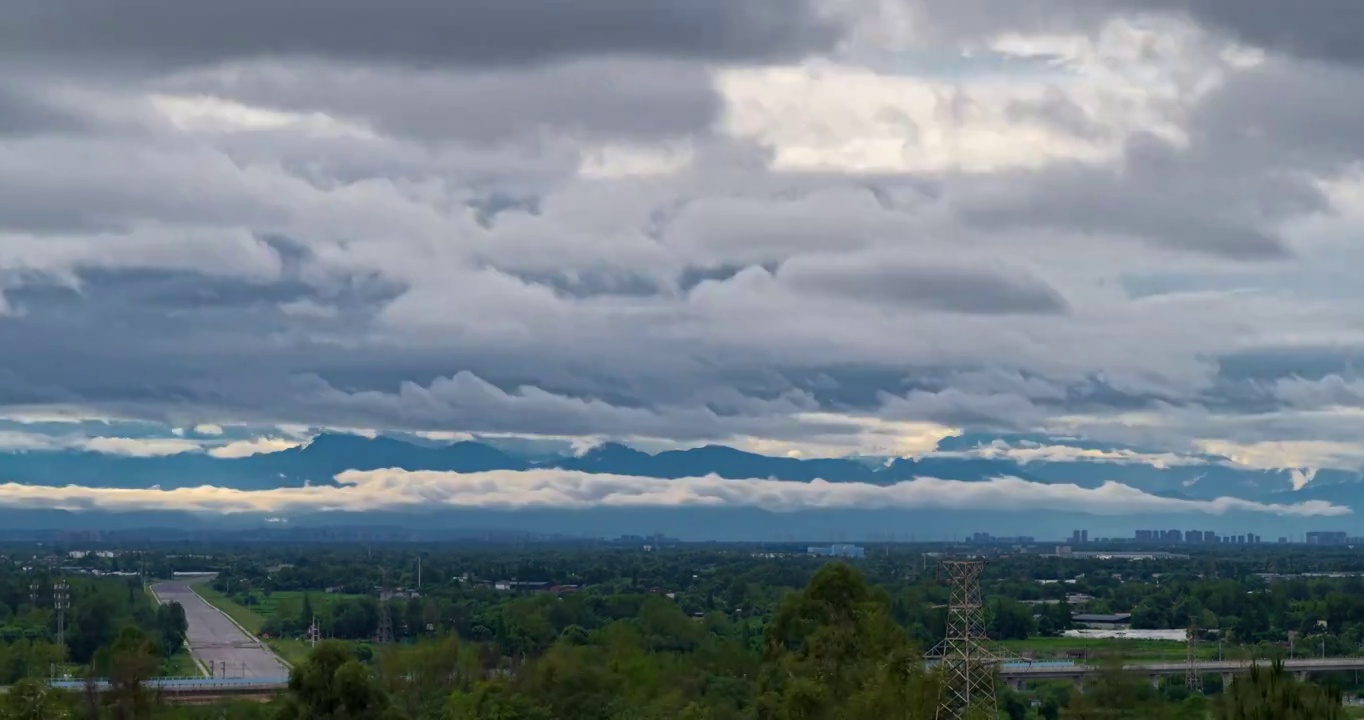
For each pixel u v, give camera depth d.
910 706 153.38
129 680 194.88
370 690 166.75
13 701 175.00
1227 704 117.56
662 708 188.38
